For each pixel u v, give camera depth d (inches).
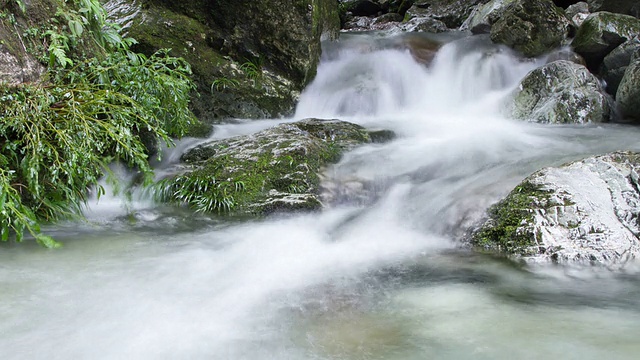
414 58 337.7
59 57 150.1
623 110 264.2
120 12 269.0
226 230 156.0
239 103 266.8
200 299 105.5
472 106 297.7
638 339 87.1
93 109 149.9
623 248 125.0
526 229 131.2
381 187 185.3
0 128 135.6
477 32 388.2
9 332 89.5
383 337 89.4
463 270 123.6
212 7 267.1
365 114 293.3
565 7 410.6
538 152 201.0
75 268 121.0
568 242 127.3
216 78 263.1
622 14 315.3
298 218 166.2
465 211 152.6
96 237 145.9
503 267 124.7
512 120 272.2
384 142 228.5
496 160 194.7
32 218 130.6
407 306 102.6
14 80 144.3
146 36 254.5
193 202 174.6
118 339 88.1
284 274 121.4
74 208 155.2
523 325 93.3
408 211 166.4
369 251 139.3
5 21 148.7
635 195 136.6
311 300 105.7
